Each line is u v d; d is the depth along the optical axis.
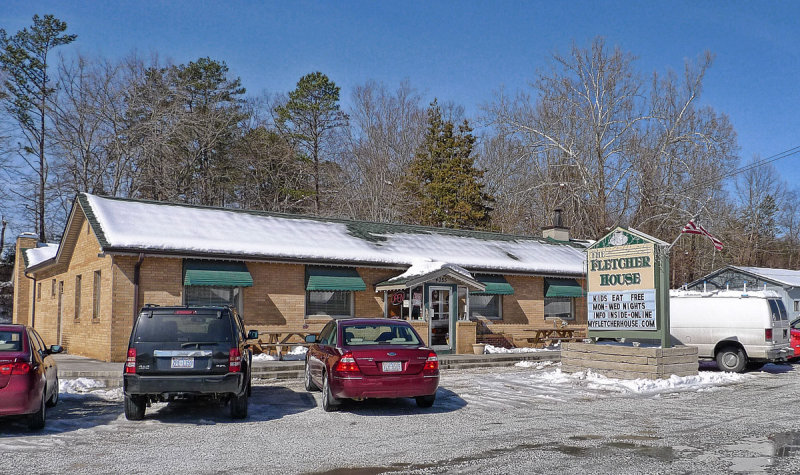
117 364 17.22
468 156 49.19
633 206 45.09
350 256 21.92
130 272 18.48
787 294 34.38
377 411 11.39
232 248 19.66
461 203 46.09
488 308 25.50
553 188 46.22
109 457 7.84
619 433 9.19
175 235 19.41
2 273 44.84
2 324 10.23
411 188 48.06
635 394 13.52
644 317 15.95
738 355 17.72
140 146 42.09
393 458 7.74
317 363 12.48
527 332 26.19
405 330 12.29
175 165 44.31
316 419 10.60
